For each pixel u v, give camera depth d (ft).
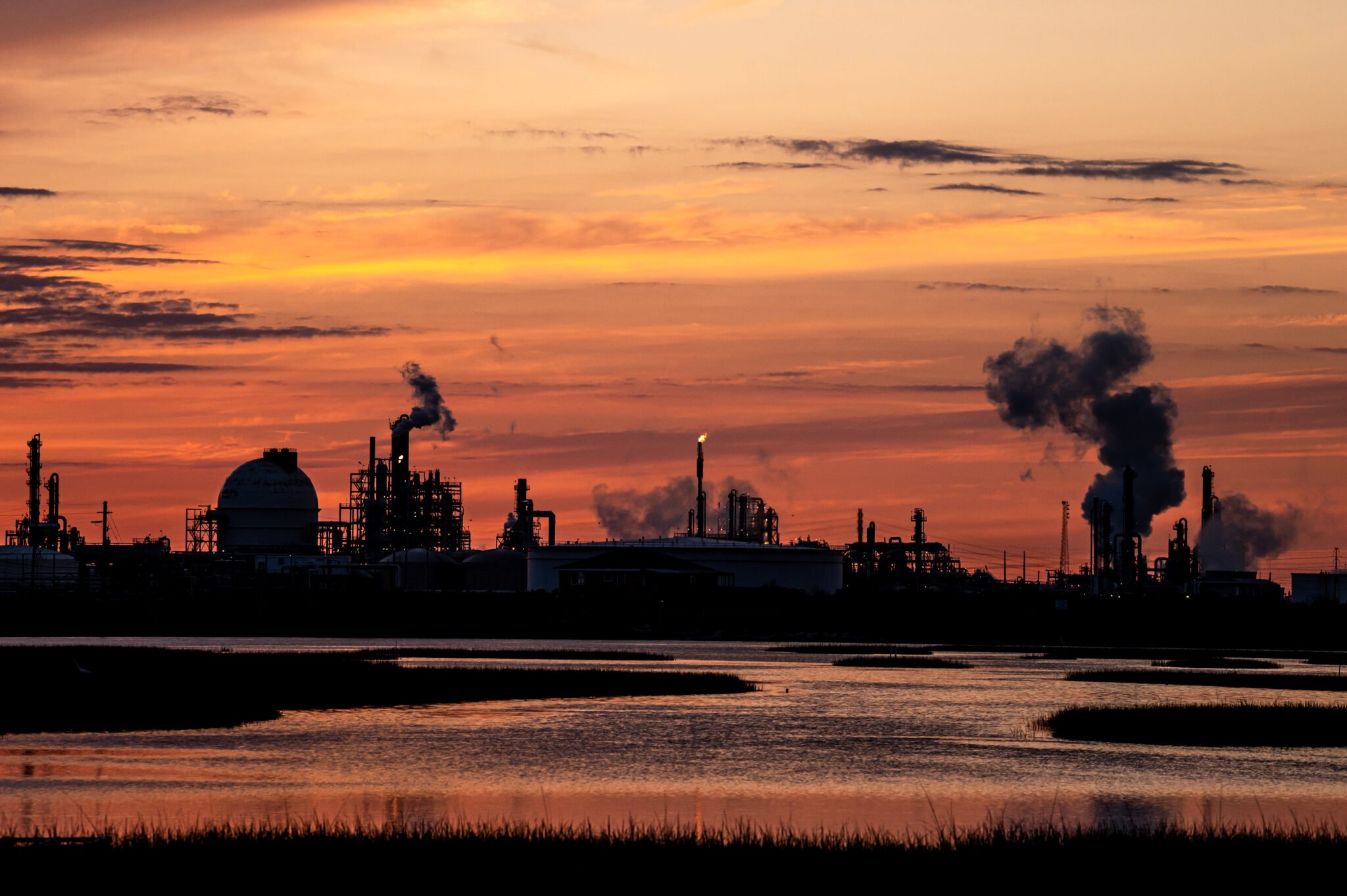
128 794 474.49
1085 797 490.08
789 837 383.24
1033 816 453.99
